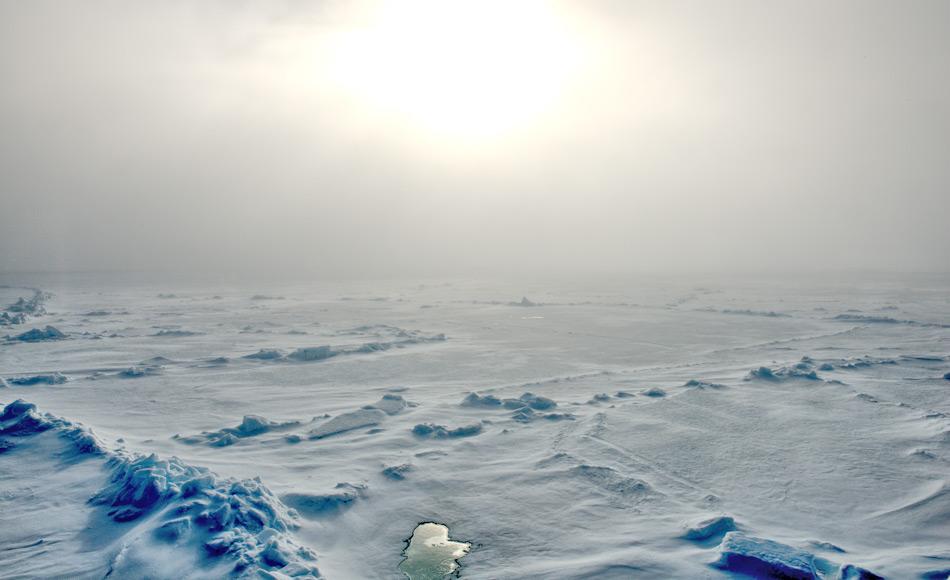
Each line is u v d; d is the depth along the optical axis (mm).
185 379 16719
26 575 5660
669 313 40125
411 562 6266
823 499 7852
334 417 11914
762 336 27438
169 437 10594
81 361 19859
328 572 5898
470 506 7707
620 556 6172
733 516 7281
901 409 12359
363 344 23406
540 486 8375
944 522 7098
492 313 40719
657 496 7984
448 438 10781
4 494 7598
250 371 18078
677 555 6164
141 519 6773
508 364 19797
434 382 16641
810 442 10281
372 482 8469
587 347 24031
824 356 20594
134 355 21266
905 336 26516
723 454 9703
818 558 5938
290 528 6809
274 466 9070
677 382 15961
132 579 5477
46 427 9961
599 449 9984
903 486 8234
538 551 6473
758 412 12297
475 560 6285
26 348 22969
